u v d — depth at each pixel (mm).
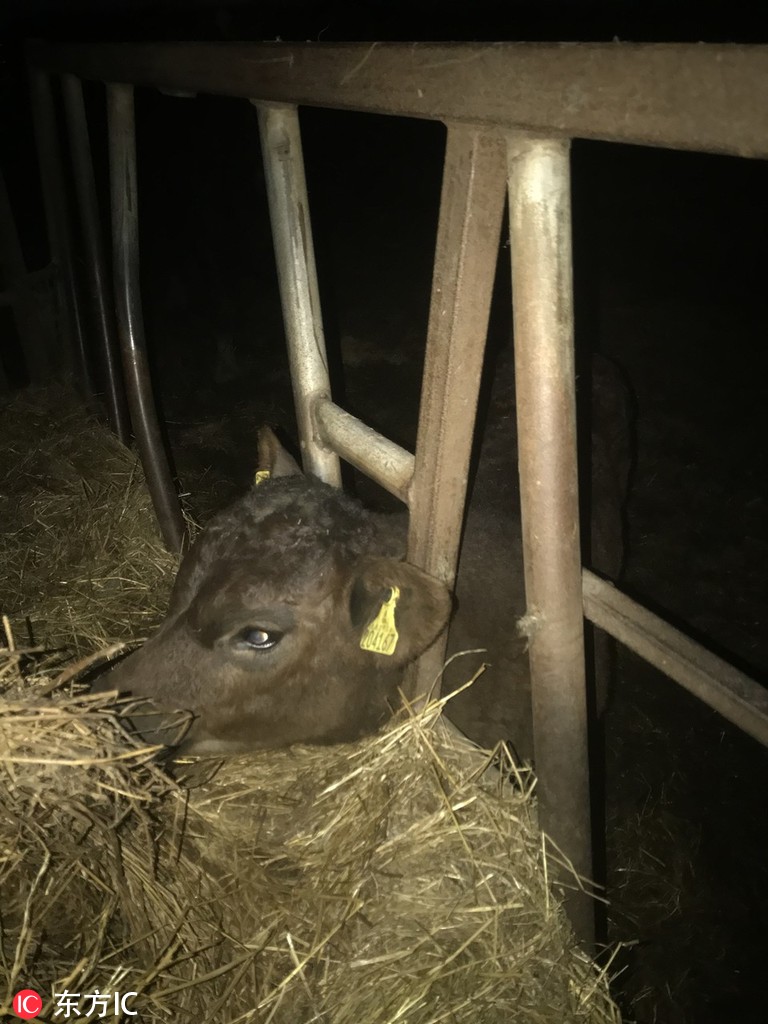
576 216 4137
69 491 1870
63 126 2627
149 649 1078
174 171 3133
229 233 3412
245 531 1064
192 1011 866
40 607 1570
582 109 612
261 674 1065
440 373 870
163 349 3055
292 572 1040
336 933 942
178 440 2498
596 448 1734
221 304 2895
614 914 1408
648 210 4355
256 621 1033
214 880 972
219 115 3301
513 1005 884
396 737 1064
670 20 2652
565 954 941
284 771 1126
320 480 1163
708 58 526
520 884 952
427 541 980
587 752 908
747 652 1946
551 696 866
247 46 983
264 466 1279
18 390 2195
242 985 898
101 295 1921
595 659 1466
